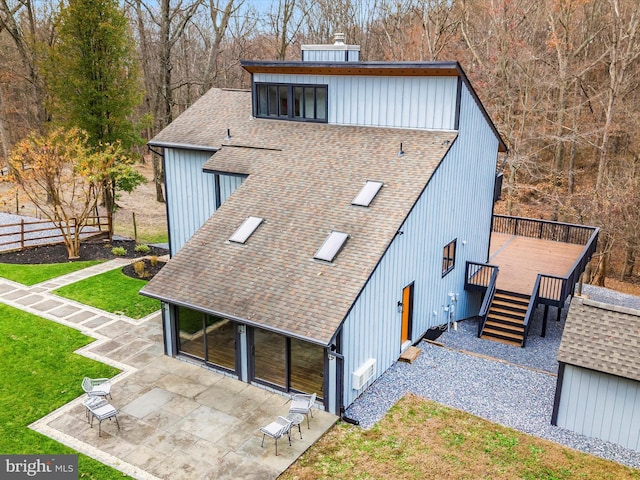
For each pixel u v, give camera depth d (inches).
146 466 416.2
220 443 443.8
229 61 1710.1
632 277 1253.7
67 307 698.8
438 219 636.7
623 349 465.1
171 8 1309.1
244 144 715.4
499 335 687.7
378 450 440.1
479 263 738.2
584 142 1225.4
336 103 700.0
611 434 469.4
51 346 599.2
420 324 649.0
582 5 1165.1
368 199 566.9
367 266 494.9
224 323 536.1
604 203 1036.5
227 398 508.1
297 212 584.1
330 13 1542.8
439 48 1268.5
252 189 636.1
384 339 557.0
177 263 572.4
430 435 461.7
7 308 689.0
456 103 620.7
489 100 1273.4
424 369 580.4
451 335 703.1
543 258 841.5
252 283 518.9
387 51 1483.8
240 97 842.8
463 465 424.2
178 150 764.6
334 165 633.6
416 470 416.8
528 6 1217.4
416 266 602.9
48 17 1246.9
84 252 917.2
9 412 480.7
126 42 979.9
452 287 727.1
